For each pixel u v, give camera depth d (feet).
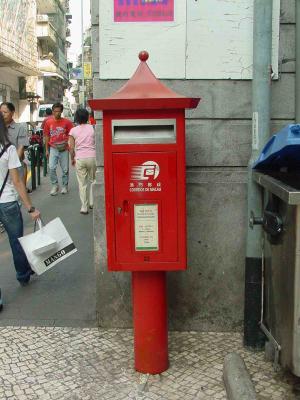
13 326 14.34
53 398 10.76
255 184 12.16
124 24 13.08
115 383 11.29
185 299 13.80
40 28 168.45
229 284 13.75
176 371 11.75
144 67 11.07
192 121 13.41
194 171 13.53
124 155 10.77
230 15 13.03
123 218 10.94
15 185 15.94
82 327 14.21
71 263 20.45
